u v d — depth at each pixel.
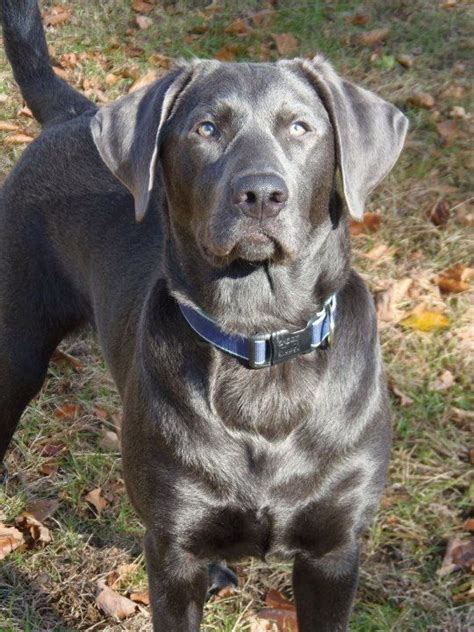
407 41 6.92
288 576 3.96
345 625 3.28
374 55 6.76
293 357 3.01
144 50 7.17
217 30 7.31
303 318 3.00
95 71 6.96
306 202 2.87
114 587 3.95
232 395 3.02
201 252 2.91
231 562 3.34
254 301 2.97
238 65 3.01
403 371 4.64
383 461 3.14
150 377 3.10
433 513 4.07
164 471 3.07
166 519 3.11
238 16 7.46
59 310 4.11
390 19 7.18
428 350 4.73
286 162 2.81
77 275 3.96
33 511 4.26
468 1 7.35
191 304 3.02
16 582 4.01
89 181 3.93
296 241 2.79
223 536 3.16
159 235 3.61
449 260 5.21
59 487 4.38
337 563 3.20
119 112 3.07
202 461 3.03
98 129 3.08
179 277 3.06
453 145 5.93
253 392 3.02
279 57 6.92
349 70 6.66
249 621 3.78
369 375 3.10
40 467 4.48
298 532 3.13
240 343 2.98
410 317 4.89
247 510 3.08
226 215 2.74
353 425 3.05
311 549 3.18
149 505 3.13
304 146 2.88
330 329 3.04
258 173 2.67
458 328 4.82
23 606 3.92
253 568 3.98
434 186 5.64
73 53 7.18
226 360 3.03
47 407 4.77
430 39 6.89
